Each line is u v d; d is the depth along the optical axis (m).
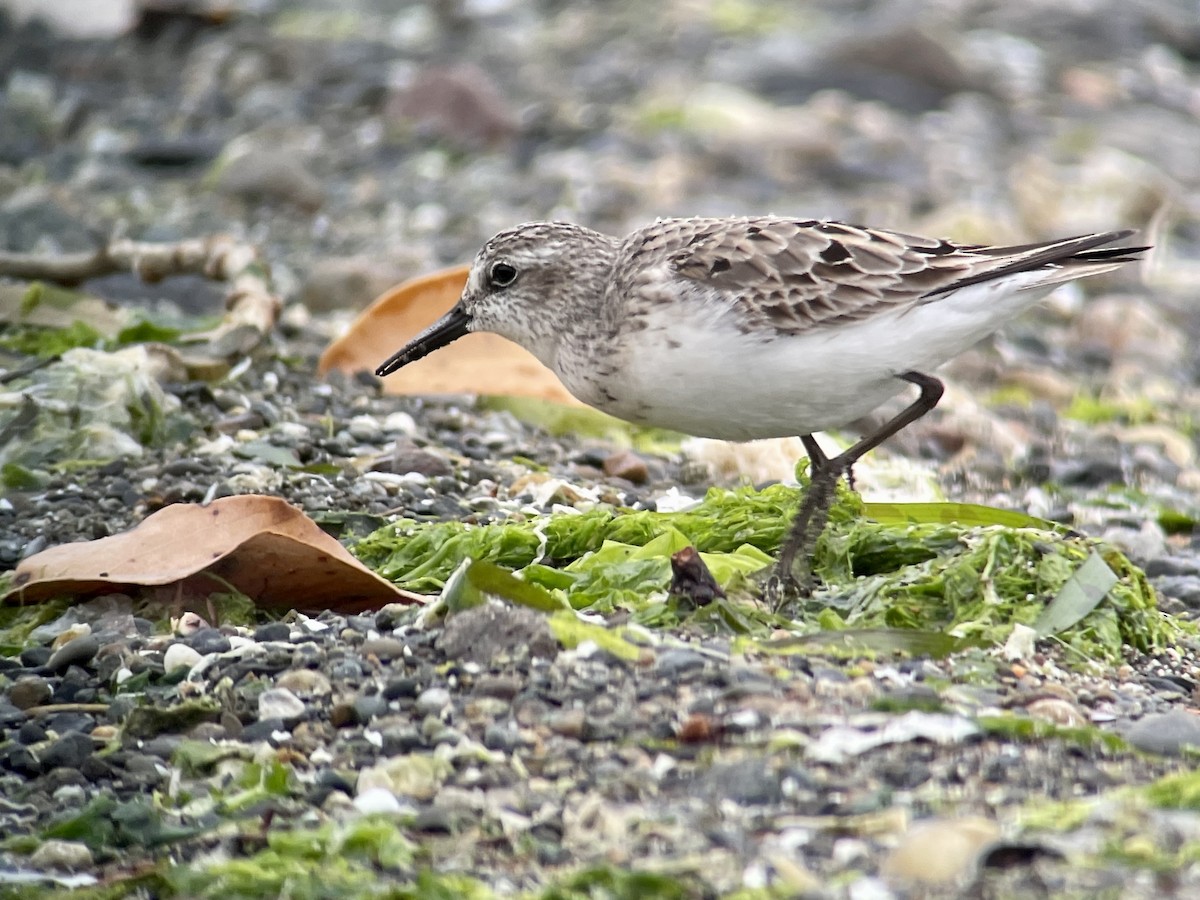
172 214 20.97
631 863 7.43
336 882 7.50
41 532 11.55
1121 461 15.53
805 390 10.12
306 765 8.55
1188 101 28.58
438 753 8.41
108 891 7.64
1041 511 13.96
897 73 27.78
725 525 10.91
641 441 14.66
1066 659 9.53
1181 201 23.94
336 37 29.28
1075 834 7.42
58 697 9.42
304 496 12.13
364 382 14.89
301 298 18.03
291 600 10.33
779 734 8.36
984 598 9.86
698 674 8.95
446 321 11.71
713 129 25.11
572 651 9.17
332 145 24.30
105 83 26.14
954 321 10.14
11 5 28.30
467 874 7.51
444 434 13.96
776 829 7.61
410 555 10.95
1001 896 6.98
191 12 28.44
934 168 24.03
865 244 10.24
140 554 10.37
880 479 13.94
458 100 25.02
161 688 9.38
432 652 9.35
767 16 31.45
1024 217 22.17
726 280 10.09
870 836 7.53
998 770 8.10
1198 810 7.59
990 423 15.99
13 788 8.65
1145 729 8.50
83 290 16.45
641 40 29.78
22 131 23.70
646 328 10.22
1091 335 19.23
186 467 12.55
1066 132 26.20
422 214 21.66
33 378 13.44
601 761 8.27
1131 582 10.31
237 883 7.52
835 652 9.28
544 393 14.85
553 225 11.23
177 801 8.40
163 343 14.68
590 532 10.89
